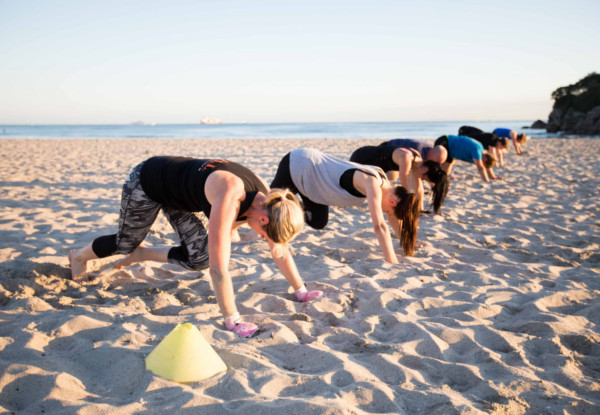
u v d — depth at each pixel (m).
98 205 5.97
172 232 4.61
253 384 1.88
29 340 2.15
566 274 3.51
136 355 2.05
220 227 2.18
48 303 2.71
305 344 2.25
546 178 8.71
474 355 2.22
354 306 2.83
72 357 2.07
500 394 1.87
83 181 8.23
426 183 8.20
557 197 6.80
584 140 23.59
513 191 7.29
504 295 3.02
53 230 4.50
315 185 3.33
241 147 18.52
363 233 4.69
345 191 3.29
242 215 2.35
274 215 2.09
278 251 2.67
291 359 2.15
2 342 2.13
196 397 1.73
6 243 3.96
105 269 3.40
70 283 3.07
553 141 22.31
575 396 1.87
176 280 3.19
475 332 2.45
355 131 50.94
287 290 3.07
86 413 1.62
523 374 2.02
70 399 1.73
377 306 2.78
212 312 2.65
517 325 2.58
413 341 2.32
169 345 1.95
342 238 4.43
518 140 13.61
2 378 1.83
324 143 21.08
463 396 1.87
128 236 2.78
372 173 3.26
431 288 3.09
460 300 2.95
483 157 7.99
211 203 2.26
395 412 1.72
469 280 3.32
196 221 2.72
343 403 1.72
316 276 3.34
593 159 12.21
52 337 2.23
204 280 3.24
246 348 2.17
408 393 1.86
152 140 26.64
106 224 4.89
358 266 3.60
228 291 2.31
